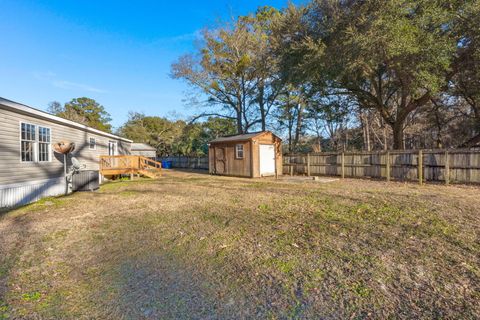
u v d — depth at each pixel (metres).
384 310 2.17
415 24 8.91
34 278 2.90
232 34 21.17
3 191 7.17
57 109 42.72
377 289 2.49
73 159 9.88
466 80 11.31
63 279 2.87
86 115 42.84
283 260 3.19
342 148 26.20
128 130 38.62
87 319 2.15
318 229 4.35
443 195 7.20
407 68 9.63
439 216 4.92
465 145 14.16
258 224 4.75
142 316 2.18
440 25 8.74
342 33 10.56
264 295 2.46
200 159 25.61
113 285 2.71
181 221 5.13
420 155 9.86
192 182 12.41
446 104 14.95
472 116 14.52
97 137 13.95
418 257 3.15
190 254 3.48
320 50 11.09
